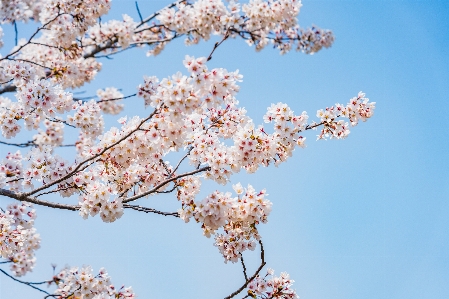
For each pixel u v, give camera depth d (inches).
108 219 204.8
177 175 209.8
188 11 359.6
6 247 222.8
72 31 326.6
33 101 219.0
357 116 222.4
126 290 241.4
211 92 178.9
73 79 354.0
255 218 209.3
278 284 226.7
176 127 201.0
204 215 203.8
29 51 354.9
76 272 240.5
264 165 216.5
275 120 207.5
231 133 226.4
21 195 211.0
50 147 232.7
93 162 215.8
